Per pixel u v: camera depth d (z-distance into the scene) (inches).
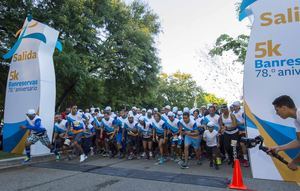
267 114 265.4
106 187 261.1
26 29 452.1
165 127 416.2
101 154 498.0
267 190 253.4
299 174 254.5
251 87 272.8
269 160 263.7
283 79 263.0
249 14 290.7
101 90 895.1
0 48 637.3
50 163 391.2
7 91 454.6
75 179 292.7
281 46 265.3
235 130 379.2
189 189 257.1
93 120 502.3
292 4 265.3
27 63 439.2
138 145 459.5
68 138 422.9
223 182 285.1
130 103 1025.5
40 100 419.8
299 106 256.5
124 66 850.1
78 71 672.4
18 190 249.1
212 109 414.0
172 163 407.8
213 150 370.9
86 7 737.6
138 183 278.2
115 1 848.3
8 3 628.7
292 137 255.3
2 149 483.2
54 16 660.1
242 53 721.0
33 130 382.3
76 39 711.1
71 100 908.0
